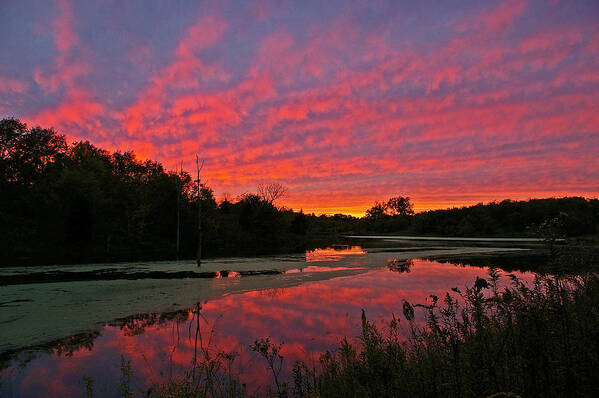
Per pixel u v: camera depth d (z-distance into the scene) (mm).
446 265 29172
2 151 51281
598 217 59562
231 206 81000
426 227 123312
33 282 20312
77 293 16750
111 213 51344
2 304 14305
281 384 5660
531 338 3342
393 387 3893
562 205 85750
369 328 5672
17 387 6664
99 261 34281
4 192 49344
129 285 19125
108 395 6102
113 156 65750
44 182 48562
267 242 69000
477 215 105750
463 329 4438
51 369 7523
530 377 3287
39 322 11477
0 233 42844
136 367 7371
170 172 59500
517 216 93625
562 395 3129
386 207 165875
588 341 3188
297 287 18141
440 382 3693
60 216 46938
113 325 11078
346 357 4930
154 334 9898
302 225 98750
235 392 5332
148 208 53125
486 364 3400
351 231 162625
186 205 56406
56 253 42562
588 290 3883
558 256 3555
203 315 12094
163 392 5395
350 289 17016
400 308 12102
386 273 23984
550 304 3395
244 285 19062
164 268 28172
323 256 40500
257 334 9438
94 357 8164
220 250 52750
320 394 4609
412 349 5434
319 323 10398
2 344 9289
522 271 22969
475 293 3936
